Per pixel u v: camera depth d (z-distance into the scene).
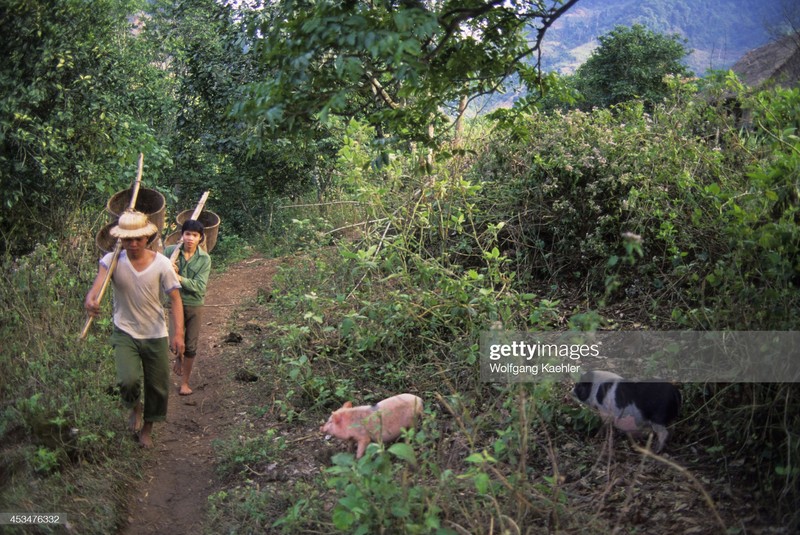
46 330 6.29
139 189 7.23
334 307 7.00
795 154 4.33
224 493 4.52
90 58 8.95
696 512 3.63
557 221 7.29
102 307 7.39
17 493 4.14
